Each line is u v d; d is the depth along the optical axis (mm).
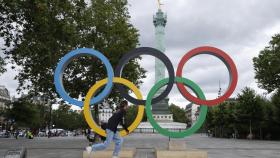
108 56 52500
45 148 33969
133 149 23766
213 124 98812
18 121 88875
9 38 35125
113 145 22125
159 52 22719
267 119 65938
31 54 37344
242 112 67750
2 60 42250
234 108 74312
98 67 53281
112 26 53344
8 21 34031
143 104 22281
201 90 22328
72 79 54531
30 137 71750
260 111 66375
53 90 52312
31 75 50188
